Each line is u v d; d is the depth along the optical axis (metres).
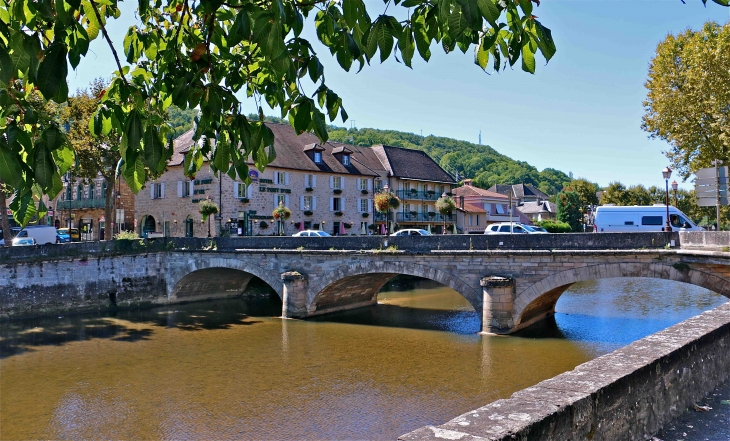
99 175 44.94
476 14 1.64
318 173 41.50
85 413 13.02
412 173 50.38
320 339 20.83
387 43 2.21
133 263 29.38
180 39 3.07
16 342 20.72
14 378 15.95
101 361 17.78
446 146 143.25
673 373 4.40
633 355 4.25
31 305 25.61
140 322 24.92
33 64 1.99
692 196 64.69
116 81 2.57
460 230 54.00
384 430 11.62
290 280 25.44
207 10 2.27
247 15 2.09
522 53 2.67
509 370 15.88
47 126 2.10
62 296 26.66
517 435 2.59
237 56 2.86
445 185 54.12
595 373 3.71
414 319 24.97
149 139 2.13
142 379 15.75
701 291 31.67
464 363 16.80
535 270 20.00
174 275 30.30
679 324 5.54
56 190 2.40
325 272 25.16
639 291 32.16
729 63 23.16
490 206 59.16
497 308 20.44
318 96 2.54
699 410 4.58
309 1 2.56
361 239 24.31
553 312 24.89
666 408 4.25
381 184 47.41
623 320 22.78
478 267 21.22
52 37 2.42
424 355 17.94
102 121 2.50
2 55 1.82
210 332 22.42
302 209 40.25
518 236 20.42
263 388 14.75
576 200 68.75
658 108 26.89
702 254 15.55
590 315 24.14
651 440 3.91
